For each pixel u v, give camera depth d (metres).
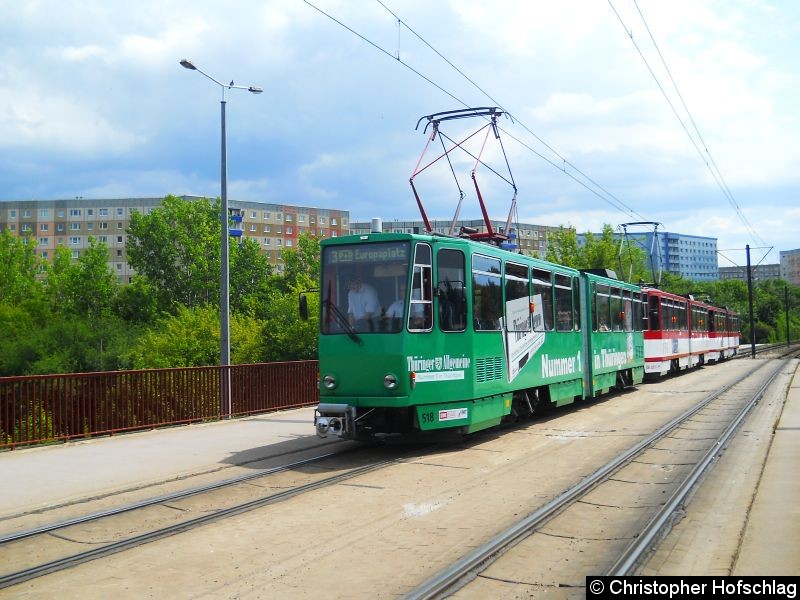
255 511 8.12
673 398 21.14
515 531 6.96
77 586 5.83
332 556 6.46
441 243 12.12
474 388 12.43
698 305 37.34
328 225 111.75
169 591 5.67
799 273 166.75
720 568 5.71
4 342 48.66
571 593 5.43
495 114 17.94
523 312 14.74
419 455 11.71
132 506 8.34
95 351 49.41
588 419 16.38
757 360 48.19
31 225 108.31
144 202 106.00
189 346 44.25
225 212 19.28
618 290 22.33
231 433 14.62
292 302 38.03
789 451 11.15
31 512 8.21
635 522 7.44
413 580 5.78
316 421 11.65
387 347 11.38
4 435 12.42
